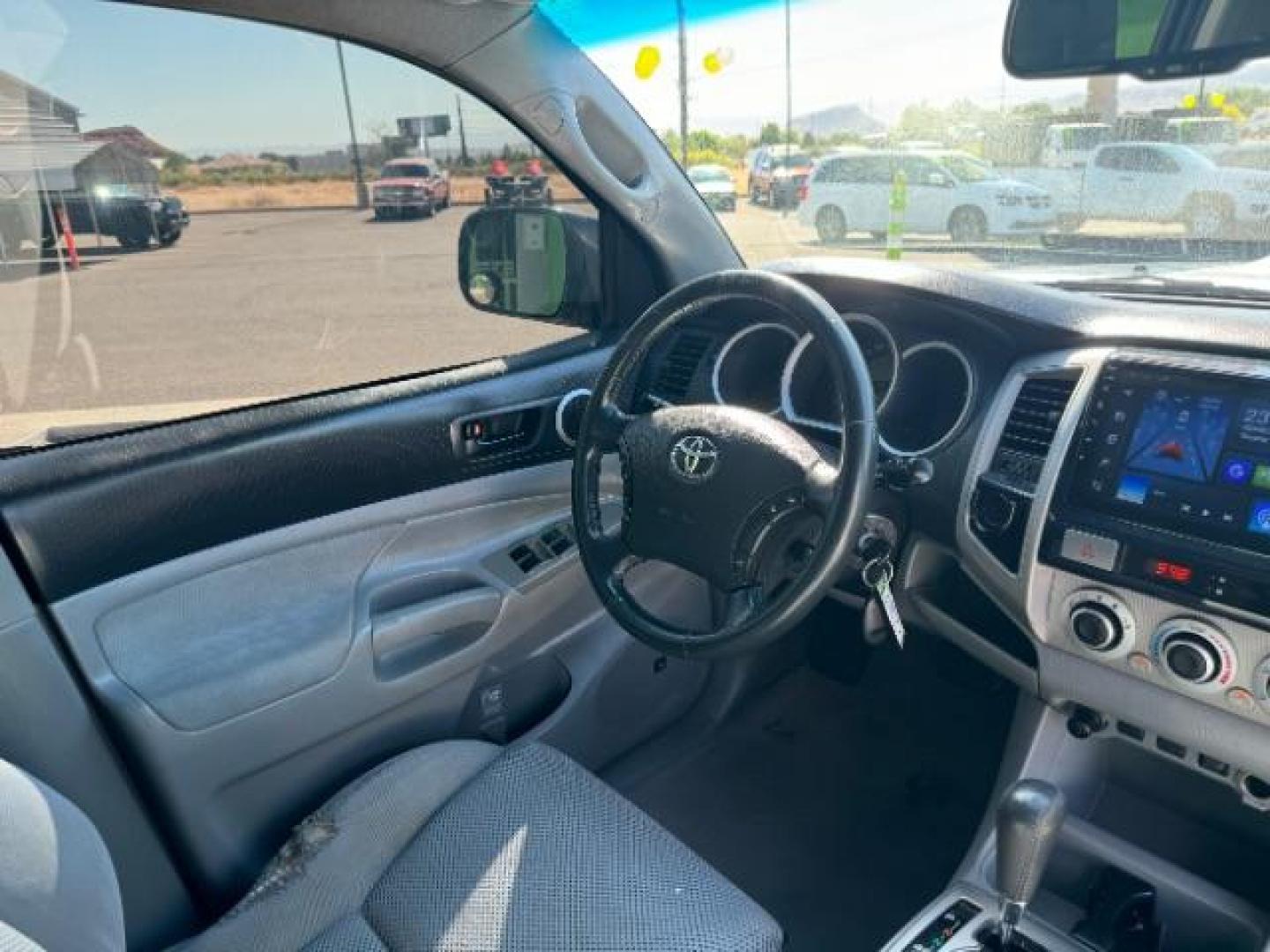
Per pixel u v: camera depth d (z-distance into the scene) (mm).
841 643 2102
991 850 1444
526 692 1716
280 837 1435
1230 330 1265
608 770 1907
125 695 1292
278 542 1493
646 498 1289
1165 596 1226
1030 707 1563
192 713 1324
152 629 1357
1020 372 1410
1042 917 1396
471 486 1692
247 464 1443
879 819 1864
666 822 1852
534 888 1140
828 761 1987
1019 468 1384
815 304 1215
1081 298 1479
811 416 1620
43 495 1271
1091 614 1300
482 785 1287
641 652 1861
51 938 825
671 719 1997
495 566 1669
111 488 1327
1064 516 1313
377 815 1255
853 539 1156
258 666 1384
